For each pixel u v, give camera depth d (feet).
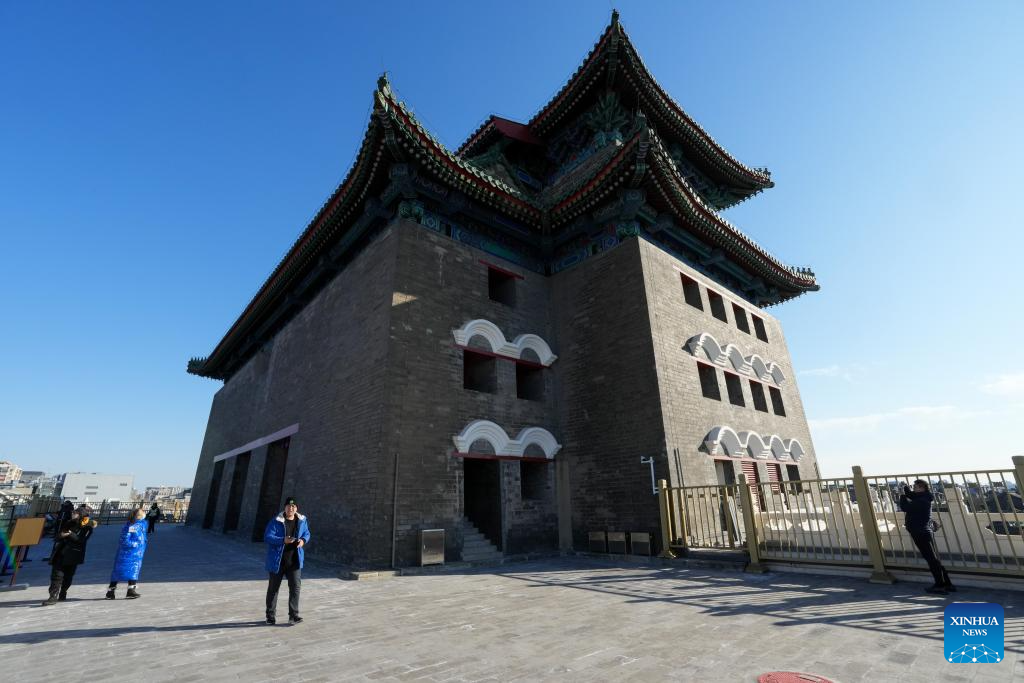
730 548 37.76
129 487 340.80
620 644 18.60
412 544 40.34
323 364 58.23
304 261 66.33
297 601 23.06
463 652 17.94
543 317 59.88
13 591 32.42
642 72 62.80
